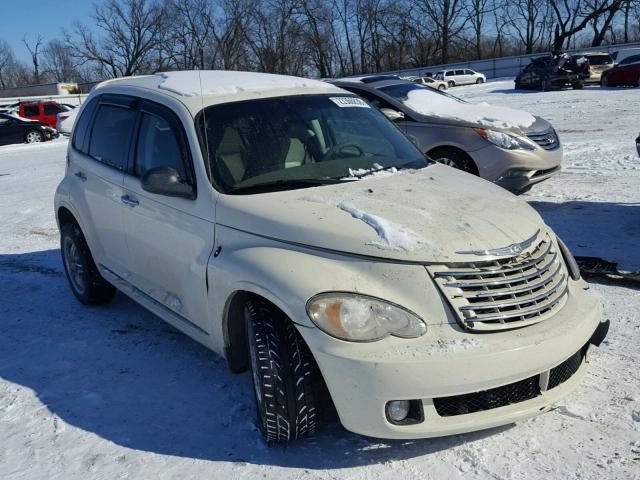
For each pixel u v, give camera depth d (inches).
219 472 121.2
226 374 160.4
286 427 120.4
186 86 171.2
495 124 306.2
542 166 301.3
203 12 2623.0
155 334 189.2
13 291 237.8
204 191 143.0
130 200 168.9
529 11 2603.3
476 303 114.7
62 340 189.2
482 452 121.7
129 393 154.4
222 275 130.8
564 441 123.6
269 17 2571.4
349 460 122.0
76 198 199.5
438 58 2721.5
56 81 3398.1
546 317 120.0
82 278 211.2
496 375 110.3
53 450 132.8
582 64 1178.6
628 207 290.7
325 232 121.8
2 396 157.6
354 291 113.9
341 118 169.9
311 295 113.9
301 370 118.3
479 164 301.0
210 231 139.3
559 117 705.6
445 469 117.8
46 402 152.9
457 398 113.0
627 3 2341.3
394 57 2733.8
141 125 172.6
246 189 141.7
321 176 148.3
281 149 152.6
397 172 154.8
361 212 126.6
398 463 120.3
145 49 2743.6
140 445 132.0
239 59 2647.6
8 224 362.6
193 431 135.8
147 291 170.4
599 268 209.0
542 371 114.9
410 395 108.8
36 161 706.8
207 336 144.4
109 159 186.1
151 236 161.5
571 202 307.6
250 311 124.4
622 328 168.9
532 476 114.3
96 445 133.3
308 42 2650.1
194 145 149.6
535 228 131.6
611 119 641.0
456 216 128.2
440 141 309.6
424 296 114.0
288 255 122.0
